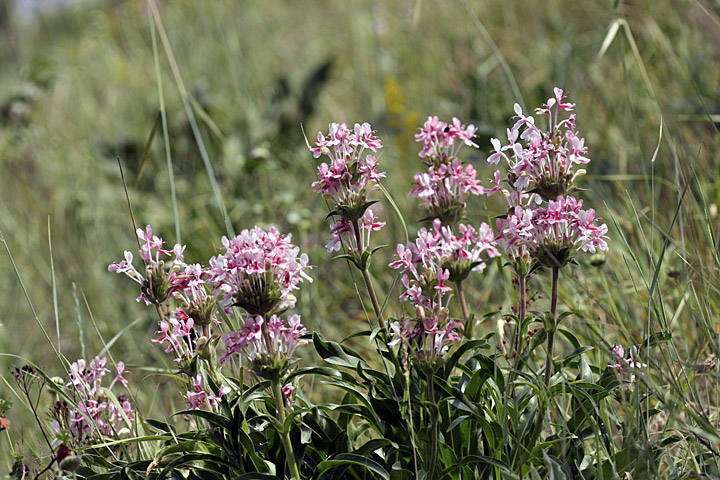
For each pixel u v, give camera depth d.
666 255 4.71
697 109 6.27
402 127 7.73
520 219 2.73
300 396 3.13
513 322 3.71
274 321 2.64
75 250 7.47
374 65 9.79
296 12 13.71
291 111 8.95
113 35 15.00
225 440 2.87
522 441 2.88
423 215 6.16
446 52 9.82
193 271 2.93
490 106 7.50
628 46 7.75
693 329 3.97
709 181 5.39
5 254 7.74
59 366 5.71
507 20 9.90
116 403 3.40
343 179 2.91
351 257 3.00
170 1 14.59
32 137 10.62
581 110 7.11
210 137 8.71
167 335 2.90
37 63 11.74
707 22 7.29
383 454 3.05
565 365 3.01
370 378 2.94
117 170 8.85
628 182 5.79
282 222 6.39
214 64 11.45
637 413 2.88
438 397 2.92
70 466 2.74
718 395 3.22
